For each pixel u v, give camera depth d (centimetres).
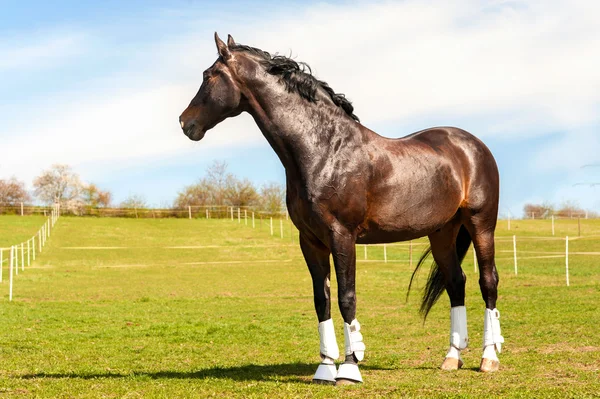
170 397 605
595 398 569
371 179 670
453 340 793
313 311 1659
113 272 3130
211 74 667
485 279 775
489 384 660
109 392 635
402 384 664
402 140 724
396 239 712
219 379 707
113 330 1295
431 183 707
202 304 1903
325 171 651
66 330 1312
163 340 1142
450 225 786
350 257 657
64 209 6938
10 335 1217
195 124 667
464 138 777
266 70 661
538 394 591
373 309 1650
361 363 841
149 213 6919
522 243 4309
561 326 1140
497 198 788
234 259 3844
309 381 703
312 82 666
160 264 3553
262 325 1351
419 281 2538
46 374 770
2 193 7000
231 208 6431
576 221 5991
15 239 4744
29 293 2267
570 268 2753
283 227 5631
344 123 674
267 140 676
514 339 1014
